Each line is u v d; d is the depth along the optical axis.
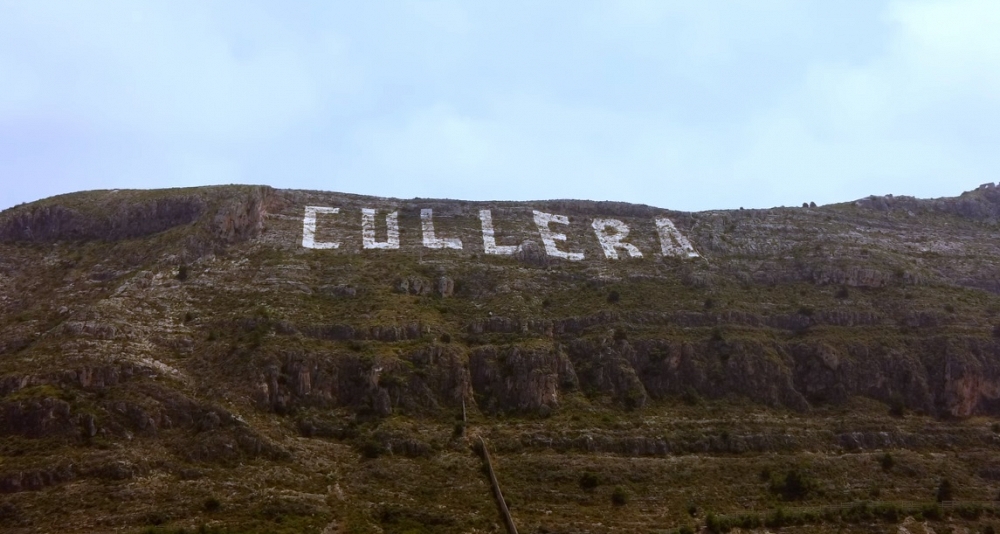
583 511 96.19
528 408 113.25
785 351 124.56
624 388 117.75
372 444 103.62
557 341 123.12
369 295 126.56
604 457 105.50
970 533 97.62
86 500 89.25
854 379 122.00
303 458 100.94
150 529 85.12
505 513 94.12
